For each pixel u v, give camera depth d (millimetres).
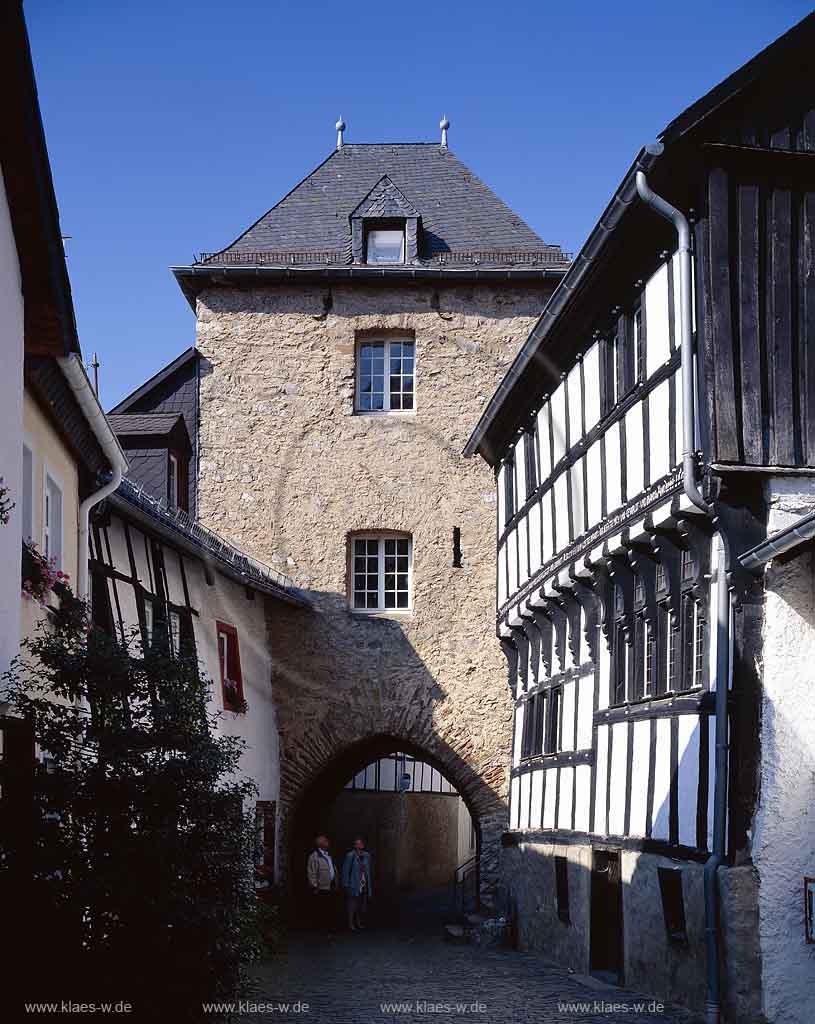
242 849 8672
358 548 21828
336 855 28266
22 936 7812
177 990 8039
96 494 12188
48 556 11141
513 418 17953
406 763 29625
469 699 21094
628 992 11609
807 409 9953
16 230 8523
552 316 13711
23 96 7699
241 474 21719
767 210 10148
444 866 32625
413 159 24109
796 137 10234
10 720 8289
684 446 10062
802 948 9398
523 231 22719
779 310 10047
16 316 8625
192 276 21938
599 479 13016
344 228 22938
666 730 11102
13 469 8555
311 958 15531
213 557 16500
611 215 11023
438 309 21875
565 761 15023
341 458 21688
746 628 9711
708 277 10023
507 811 20828
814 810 9570
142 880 8164
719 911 9562
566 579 14258
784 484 9867
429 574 21359
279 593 19750
